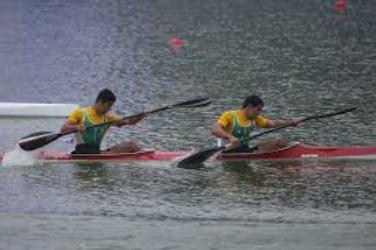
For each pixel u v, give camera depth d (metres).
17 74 98.88
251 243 41.34
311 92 85.50
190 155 56.59
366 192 50.41
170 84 91.00
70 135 65.44
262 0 170.25
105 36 127.56
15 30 134.50
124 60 107.25
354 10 156.75
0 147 63.59
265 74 95.81
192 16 149.00
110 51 114.31
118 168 56.12
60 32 132.12
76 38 126.06
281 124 58.78
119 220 45.16
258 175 54.34
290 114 75.50
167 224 44.44
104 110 57.50
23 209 47.00
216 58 107.19
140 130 69.19
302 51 111.94
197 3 166.75
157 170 55.72
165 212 46.50
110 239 42.09
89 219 45.31
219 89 87.75
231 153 58.19
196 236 42.50
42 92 88.62
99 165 56.84
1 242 41.62
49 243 41.53
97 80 94.56
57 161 57.56
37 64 105.31
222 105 79.69
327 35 126.50
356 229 43.44
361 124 71.19
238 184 52.25
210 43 119.75
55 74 98.56
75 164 57.06
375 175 54.38
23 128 71.12
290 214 46.09
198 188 51.31
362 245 40.97
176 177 53.94
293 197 49.38
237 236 42.41
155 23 140.75
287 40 121.75
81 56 110.81
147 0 170.88
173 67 101.38
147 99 83.19
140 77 95.62
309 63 102.81
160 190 50.91
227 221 44.88
